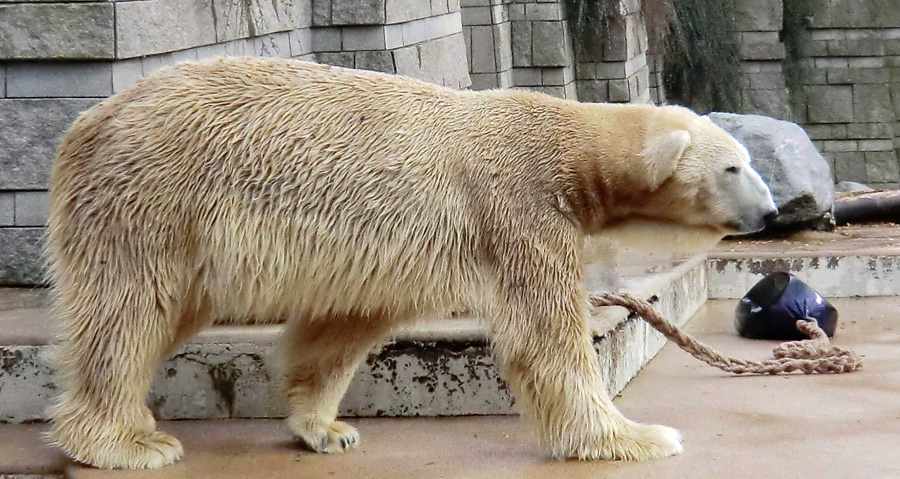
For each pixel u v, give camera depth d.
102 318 4.56
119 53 6.39
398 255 4.64
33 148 6.66
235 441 5.25
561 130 4.86
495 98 4.90
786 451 4.94
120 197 4.54
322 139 4.64
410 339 5.61
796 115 22.61
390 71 8.41
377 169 4.63
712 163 4.80
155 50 6.64
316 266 4.65
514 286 4.70
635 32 17.09
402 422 5.58
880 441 5.07
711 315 8.62
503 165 4.73
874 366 6.68
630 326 6.50
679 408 5.80
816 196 10.11
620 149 4.84
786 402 5.86
